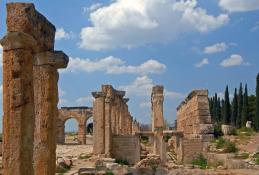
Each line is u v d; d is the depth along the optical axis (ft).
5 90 60.39
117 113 248.32
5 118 60.18
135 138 204.33
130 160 202.28
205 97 223.92
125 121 291.79
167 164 190.70
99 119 190.80
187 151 207.92
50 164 71.77
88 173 138.62
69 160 158.10
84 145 282.36
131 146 203.62
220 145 207.62
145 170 159.02
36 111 71.77
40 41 67.26
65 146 268.41
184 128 276.62
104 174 140.05
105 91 196.13
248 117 338.75
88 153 201.87
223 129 242.37
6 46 60.03
